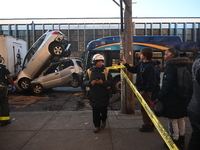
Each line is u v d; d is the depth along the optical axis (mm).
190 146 1880
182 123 2865
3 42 9320
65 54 10242
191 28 30828
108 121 4395
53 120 4543
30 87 9305
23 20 30438
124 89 4992
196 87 1785
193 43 8484
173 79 2529
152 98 3646
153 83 3338
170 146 2010
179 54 2875
